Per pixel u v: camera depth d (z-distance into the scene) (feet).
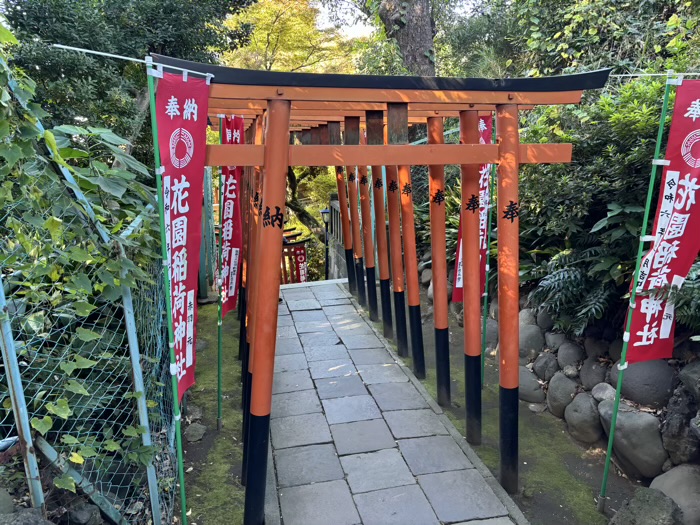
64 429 7.32
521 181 14.24
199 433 11.48
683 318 10.11
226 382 14.21
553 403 12.26
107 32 14.38
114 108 13.96
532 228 14.69
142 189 8.49
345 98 8.13
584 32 17.63
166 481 8.67
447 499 9.22
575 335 13.10
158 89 6.21
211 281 23.90
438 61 27.71
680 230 8.22
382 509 8.97
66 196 6.55
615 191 12.37
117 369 7.97
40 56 12.32
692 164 7.95
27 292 6.43
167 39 16.76
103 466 7.71
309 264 38.88
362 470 10.10
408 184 13.61
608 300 12.38
